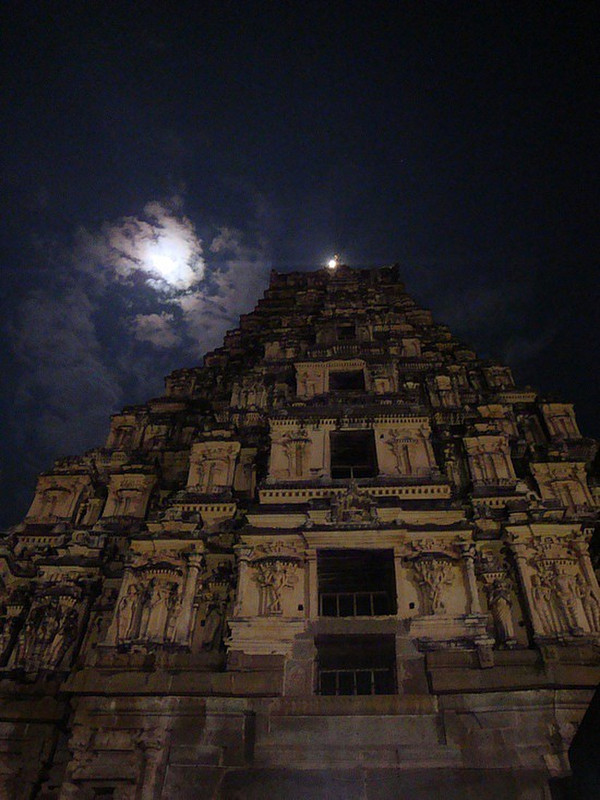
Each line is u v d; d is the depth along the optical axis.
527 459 24.39
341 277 43.00
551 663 16.45
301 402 26.11
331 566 20.53
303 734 15.75
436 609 18.53
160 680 16.84
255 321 38.84
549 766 14.96
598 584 20.11
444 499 21.73
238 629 18.45
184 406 31.02
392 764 15.20
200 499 22.81
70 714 17.78
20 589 22.11
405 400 26.02
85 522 25.44
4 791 16.69
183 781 15.40
